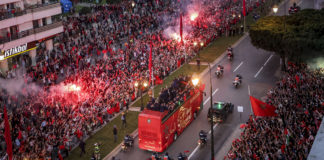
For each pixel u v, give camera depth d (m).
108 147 55.16
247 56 90.31
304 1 129.00
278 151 44.69
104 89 68.62
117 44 99.06
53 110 59.50
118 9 121.31
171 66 83.31
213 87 74.69
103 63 81.62
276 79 77.06
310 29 70.06
